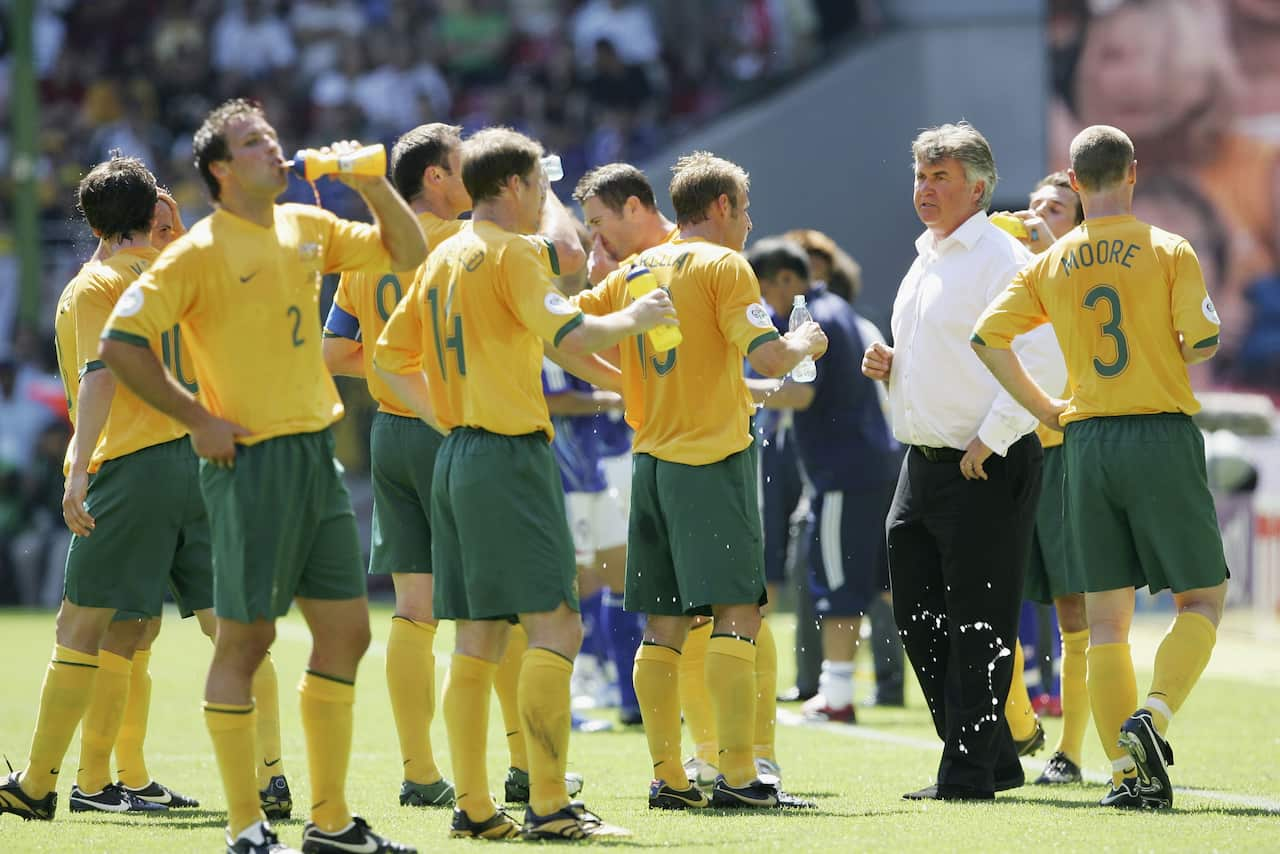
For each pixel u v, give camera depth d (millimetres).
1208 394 61719
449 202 20578
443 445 17016
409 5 74938
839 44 64438
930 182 20203
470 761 16797
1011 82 61969
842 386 29422
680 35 73312
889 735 27797
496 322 16578
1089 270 19031
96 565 18828
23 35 63125
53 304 64312
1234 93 61000
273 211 15586
